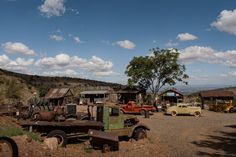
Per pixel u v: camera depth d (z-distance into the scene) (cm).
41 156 1148
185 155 1338
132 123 1736
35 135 1413
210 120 3114
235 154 1370
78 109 4144
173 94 5388
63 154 1254
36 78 11856
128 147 1486
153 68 5247
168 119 3212
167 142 1667
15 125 1622
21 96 5578
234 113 4388
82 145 1506
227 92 5572
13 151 607
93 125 1557
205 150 1457
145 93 5550
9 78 7788
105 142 1416
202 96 5616
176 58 5184
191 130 2236
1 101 4397
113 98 6303
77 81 13688
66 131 1548
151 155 1320
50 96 6050
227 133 2089
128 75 5381
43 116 1608
